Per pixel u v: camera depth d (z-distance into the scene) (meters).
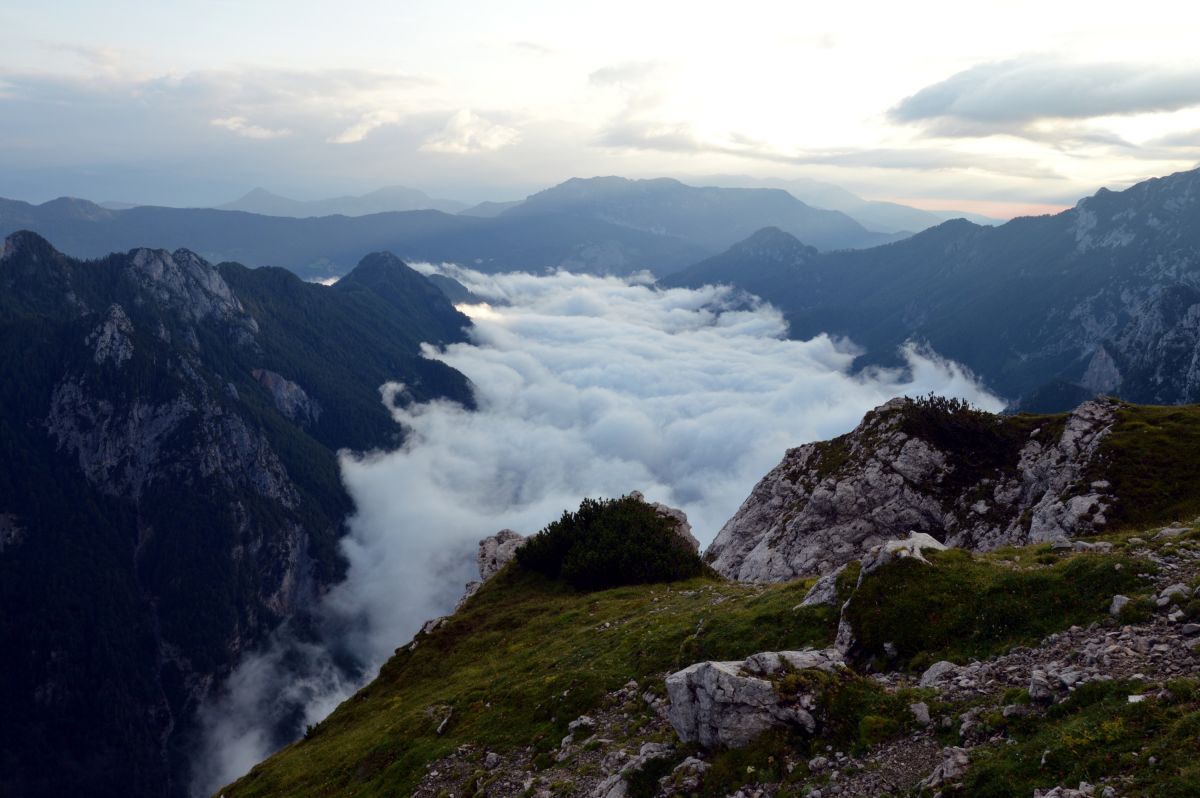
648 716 27.00
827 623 27.30
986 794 15.55
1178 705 15.37
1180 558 22.94
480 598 56.25
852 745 19.27
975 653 22.02
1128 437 56.78
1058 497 54.78
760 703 20.95
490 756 28.70
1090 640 19.98
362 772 33.25
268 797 35.59
